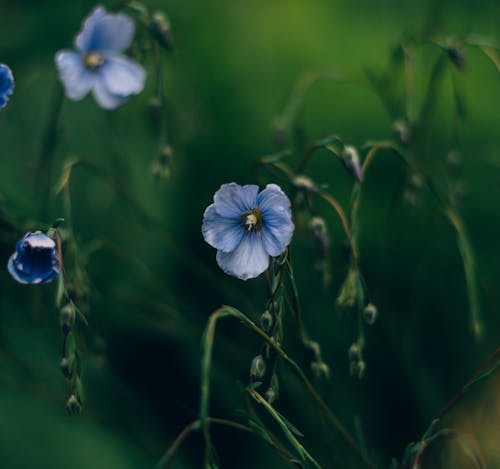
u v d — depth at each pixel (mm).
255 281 629
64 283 467
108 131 667
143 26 562
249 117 734
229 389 605
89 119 670
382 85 595
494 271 681
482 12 780
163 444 607
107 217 653
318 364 496
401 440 618
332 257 649
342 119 726
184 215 695
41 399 589
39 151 663
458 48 562
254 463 628
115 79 539
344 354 632
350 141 718
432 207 661
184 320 607
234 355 611
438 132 710
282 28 787
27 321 605
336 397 617
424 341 657
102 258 637
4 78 477
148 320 616
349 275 500
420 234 660
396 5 800
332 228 674
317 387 531
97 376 606
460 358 654
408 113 579
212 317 447
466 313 660
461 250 544
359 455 518
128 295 613
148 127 668
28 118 671
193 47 774
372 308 497
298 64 767
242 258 465
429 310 659
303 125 652
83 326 565
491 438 608
